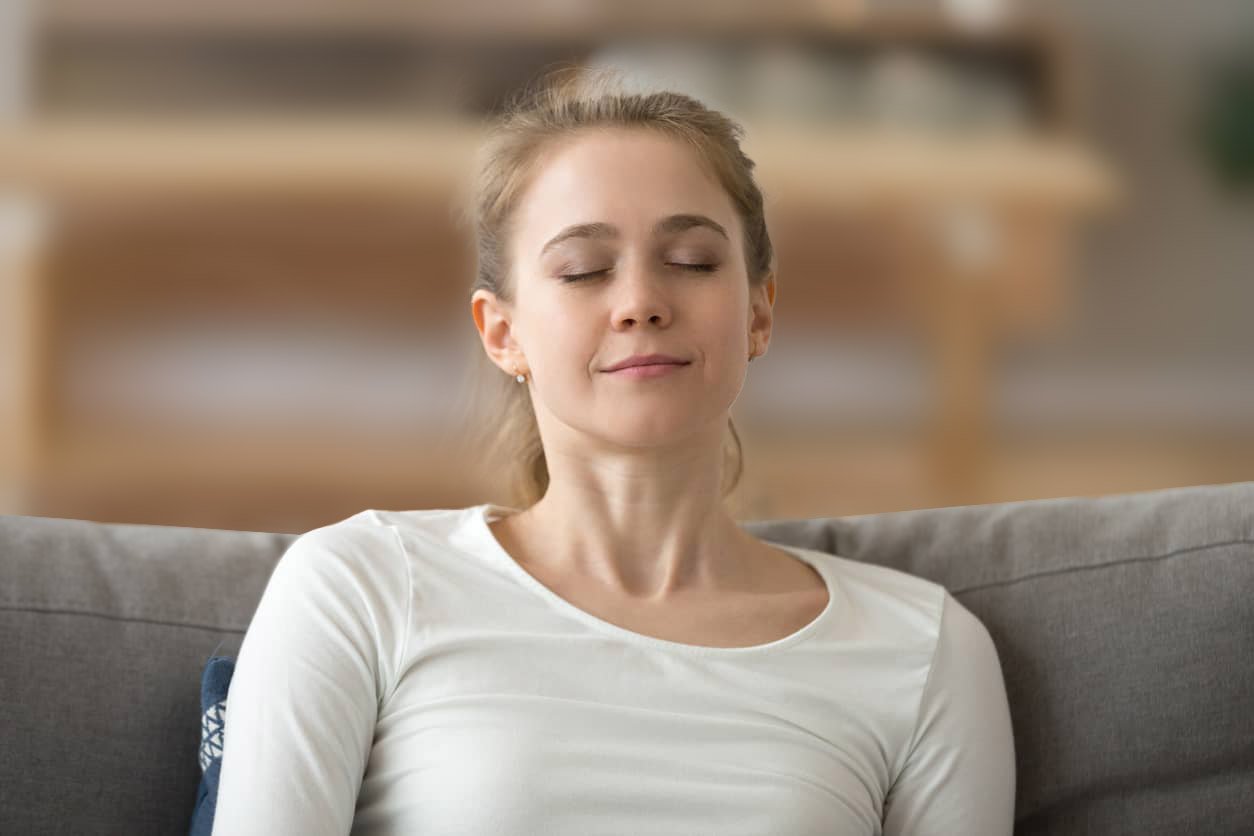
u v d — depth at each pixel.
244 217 8.80
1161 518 3.12
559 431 2.88
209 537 3.12
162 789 2.81
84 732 2.79
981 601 3.09
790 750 2.66
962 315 9.07
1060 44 9.30
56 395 8.77
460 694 2.59
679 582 2.88
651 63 9.19
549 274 2.84
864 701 2.77
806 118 9.09
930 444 8.98
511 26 9.15
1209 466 8.91
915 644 2.86
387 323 8.84
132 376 8.81
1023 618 3.04
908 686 2.81
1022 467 8.94
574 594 2.81
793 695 2.72
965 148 9.15
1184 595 2.97
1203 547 3.03
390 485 8.78
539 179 2.93
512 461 3.35
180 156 8.72
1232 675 2.91
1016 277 9.11
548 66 9.03
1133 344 9.31
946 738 2.79
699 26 9.23
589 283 2.81
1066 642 2.99
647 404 2.75
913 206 8.97
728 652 2.73
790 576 3.00
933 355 9.03
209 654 2.92
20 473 8.66
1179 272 9.32
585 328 2.78
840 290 8.96
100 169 8.79
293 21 9.02
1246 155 9.34
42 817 2.72
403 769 2.56
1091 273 9.28
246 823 2.43
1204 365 9.22
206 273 8.79
